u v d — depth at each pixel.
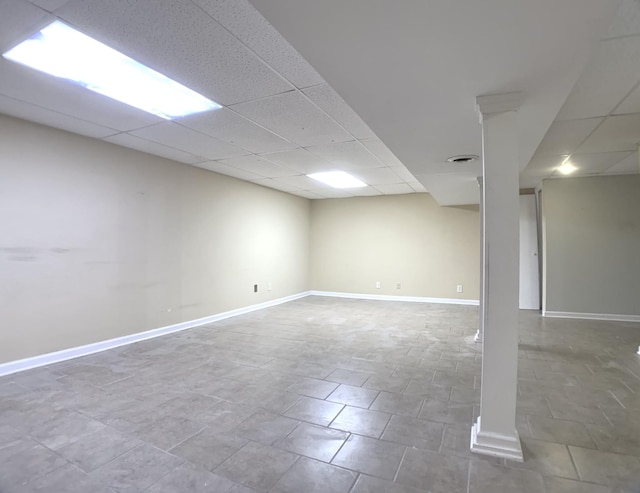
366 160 4.40
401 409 2.50
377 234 7.33
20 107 2.85
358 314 5.79
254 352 3.79
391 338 4.35
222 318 5.38
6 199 3.05
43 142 3.27
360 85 1.76
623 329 4.70
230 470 1.83
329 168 4.86
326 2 1.14
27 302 3.19
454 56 1.48
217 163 4.66
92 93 2.58
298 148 3.89
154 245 4.32
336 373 3.19
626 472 1.80
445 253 6.83
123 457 1.94
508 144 1.89
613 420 2.34
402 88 1.79
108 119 3.08
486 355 1.98
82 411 2.46
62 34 1.84
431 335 4.49
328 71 1.62
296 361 3.51
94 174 3.67
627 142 3.47
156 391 2.79
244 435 2.16
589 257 5.36
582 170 4.87
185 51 1.97
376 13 1.20
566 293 5.46
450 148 2.91
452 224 6.79
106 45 1.93
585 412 2.45
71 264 3.50
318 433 2.19
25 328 3.18
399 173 5.14
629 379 3.03
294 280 7.34
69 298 3.49
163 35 1.82
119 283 3.94
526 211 6.14
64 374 3.12
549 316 5.50
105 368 3.28
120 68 2.21
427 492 1.67
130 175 4.02
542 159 4.21
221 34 1.81
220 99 2.62
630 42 1.77
